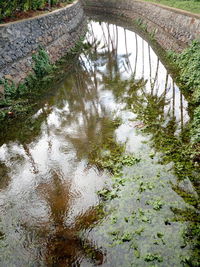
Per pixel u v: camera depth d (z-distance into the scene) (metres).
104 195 6.69
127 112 10.69
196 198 6.29
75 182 7.30
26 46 13.88
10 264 5.36
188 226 5.64
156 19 22.09
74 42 21.52
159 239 5.45
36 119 10.82
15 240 5.83
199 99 10.03
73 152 8.58
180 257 5.07
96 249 5.44
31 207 6.65
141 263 5.07
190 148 7.77
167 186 6.71
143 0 28.70
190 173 6.98
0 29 11.95
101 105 11.65
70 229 5.95
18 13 15.12
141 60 17.27
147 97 11.72
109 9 36.56
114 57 18.94
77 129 9.91
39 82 13.84
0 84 11.41
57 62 16.91
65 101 12.33
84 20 30.28
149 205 6.25
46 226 6.09
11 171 8.04
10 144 9.38
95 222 6.03
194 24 14.18
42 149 8.93
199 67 11.33
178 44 15.69
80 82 14.54
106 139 9.02
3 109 11.02
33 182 7.49
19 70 12.81
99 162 7.92
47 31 16.67
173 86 12.38
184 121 9.34
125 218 5.98
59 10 19.73
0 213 6.54
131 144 8.54
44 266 5.24
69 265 5.21
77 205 6.54
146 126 9.35
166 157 7.68
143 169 7.36
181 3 20.70
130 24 28.92
